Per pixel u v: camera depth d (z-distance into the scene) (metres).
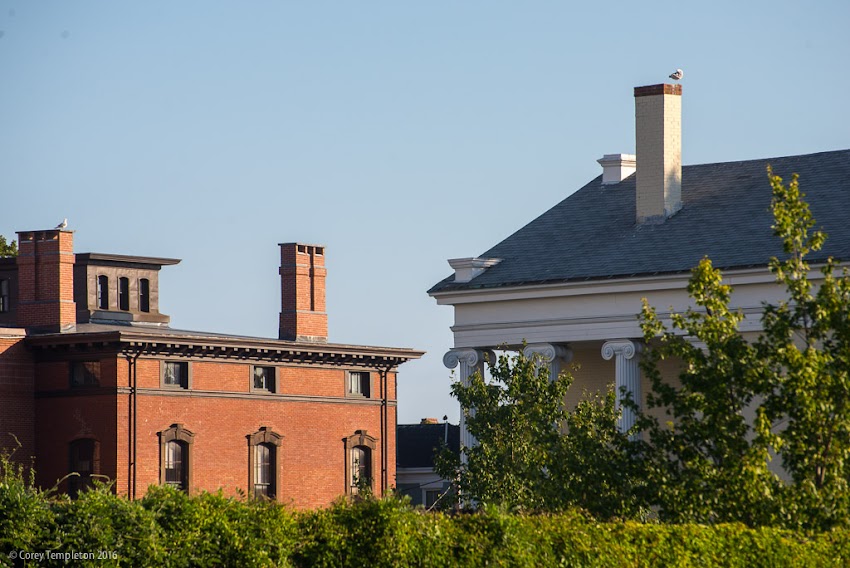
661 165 95.69
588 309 92.31
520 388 79.75
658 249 92.38
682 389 58.84
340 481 142.62
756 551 54.62
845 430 55.91
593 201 101.25
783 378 56.78
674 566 52.91
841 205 89.94
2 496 43.12
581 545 51.44
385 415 147.75
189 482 129.12
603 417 63.28
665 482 58.16
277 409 137.62
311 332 146.25
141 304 147.75
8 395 126.31
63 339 126.44
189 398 130.25
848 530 56.78
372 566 47.78
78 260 143.75
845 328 56.78
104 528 43.78
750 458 55.84
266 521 46.69
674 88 96.44
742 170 97.94
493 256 98.44
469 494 78.69
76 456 126.81
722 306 58.47
